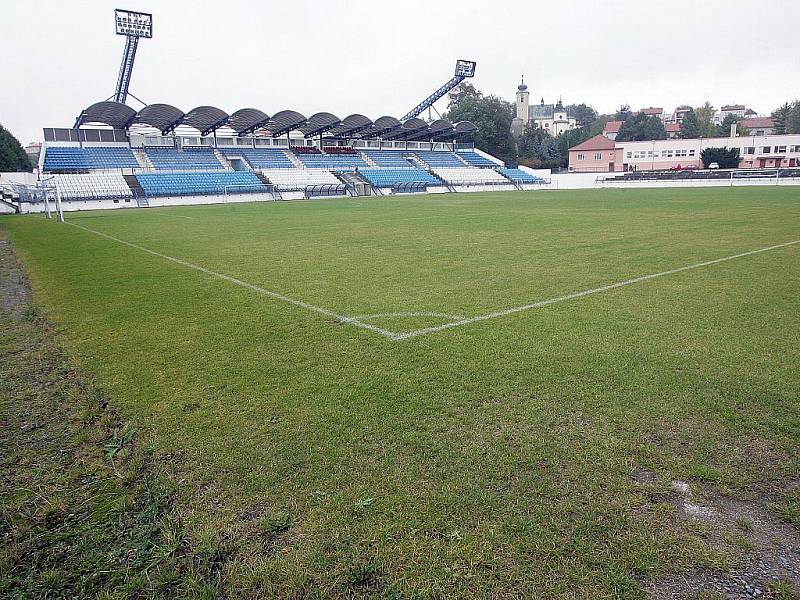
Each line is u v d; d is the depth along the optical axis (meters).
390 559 2.38
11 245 15.12
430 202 33.44
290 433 3.53
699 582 2.24
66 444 3.52
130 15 44.19
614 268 9.10
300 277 9.05
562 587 2.21
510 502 2.75
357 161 55.53
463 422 3.61
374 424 3.62
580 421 3.59
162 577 2.35
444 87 65.81
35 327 6.43
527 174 60.28
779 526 2.57
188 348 5.39
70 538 2.62
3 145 57.06
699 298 6.91
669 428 3.47
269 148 52.69
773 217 17.48
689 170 58.12
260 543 2.51
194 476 3.06
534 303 6.81
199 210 30.31
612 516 2.63
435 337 5.50
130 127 47.19
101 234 17.44
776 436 3.35
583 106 145.88
